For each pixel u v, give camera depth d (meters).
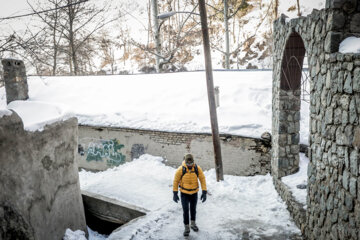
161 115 10.79
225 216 5.65
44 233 4.50
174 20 37.00
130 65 38.88
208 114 10.11
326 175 3.71
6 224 3.46
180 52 31.45
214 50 36.97
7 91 13.34
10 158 3.86
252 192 6.93
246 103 10.52
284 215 5.48
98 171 11.49
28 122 4.93
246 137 8.32
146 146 10.30
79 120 11.50
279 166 6.73
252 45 34.81
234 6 24.98
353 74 2.95
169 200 7.29
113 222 7.37
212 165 9.14
